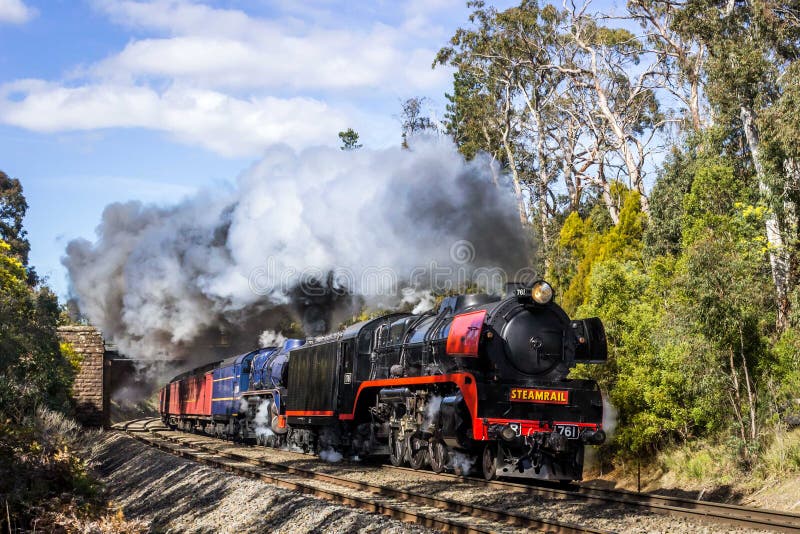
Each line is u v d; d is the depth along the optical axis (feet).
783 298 60.29
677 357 51.11
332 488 42.86
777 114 64.44
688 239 61.21
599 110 126.62
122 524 37.58
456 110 142.41
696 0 80.94
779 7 75.82
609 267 60.39
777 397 48.60
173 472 53.26
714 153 76.89
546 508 34.55
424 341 51.24
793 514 30.19
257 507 37.55
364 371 59.67
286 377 76.84
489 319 45.70
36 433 46.14
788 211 64.08
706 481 48.21
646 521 31.35
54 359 100.63
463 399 44.75
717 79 77.00
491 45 126.82
